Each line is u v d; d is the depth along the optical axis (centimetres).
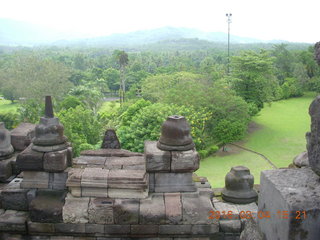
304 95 7181
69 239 522
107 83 8356
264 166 3045
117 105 6419
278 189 237
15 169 636
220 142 3719
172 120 529
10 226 519
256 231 282
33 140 552
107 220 511
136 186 511
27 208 548
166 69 8644
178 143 526
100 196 521
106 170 540
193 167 526
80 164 590
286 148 3691
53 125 548
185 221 512
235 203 591
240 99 3597
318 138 246
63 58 11844
